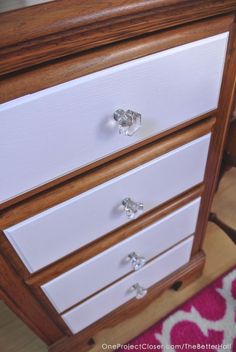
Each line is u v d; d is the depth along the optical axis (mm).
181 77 368
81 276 534
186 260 783
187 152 475
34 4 246
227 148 819
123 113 341
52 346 672
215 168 568
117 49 303
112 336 794
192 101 407
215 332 774
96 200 425
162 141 434
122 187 439
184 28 332
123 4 271
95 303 633
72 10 253
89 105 320
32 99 283
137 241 567
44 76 279
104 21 272
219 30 355
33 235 402
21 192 345
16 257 417
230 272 893
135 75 329
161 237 615
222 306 822
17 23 239
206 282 883
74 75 293
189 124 443
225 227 886
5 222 364
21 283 465
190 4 306
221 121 478
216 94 426
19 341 813
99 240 507
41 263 452
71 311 601
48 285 499
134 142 396
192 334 775
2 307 889
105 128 350
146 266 666
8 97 272
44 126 306
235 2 334
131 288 683
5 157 304
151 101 366
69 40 268
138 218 533
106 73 308
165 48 332
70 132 328
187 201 582
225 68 404
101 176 402
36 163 330
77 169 370
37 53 261
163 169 468
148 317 824
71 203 401
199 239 755
